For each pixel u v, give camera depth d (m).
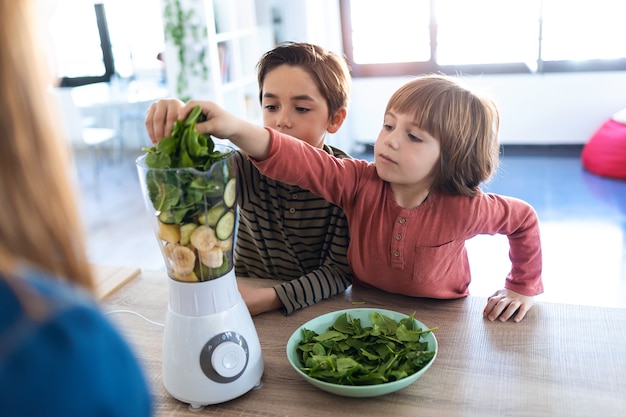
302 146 0.99
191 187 0.71
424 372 0.83
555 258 2.74
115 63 4.83
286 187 1.17
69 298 0.39
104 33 4.72
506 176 4.01
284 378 0.85
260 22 4.12
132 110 4.64
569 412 0.75
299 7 4.21
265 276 1.26
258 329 0.98
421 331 0.87
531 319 0.97
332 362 0.80
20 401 0.34
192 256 0.75
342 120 1.26
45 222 0.40
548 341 0.90
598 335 0.91
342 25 4.68
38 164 0.40
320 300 1.07
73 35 4.70
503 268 2.66
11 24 0.38
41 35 0.42
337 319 0.93
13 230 0.39
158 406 0.81
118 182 4.30
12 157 0.39
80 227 0.44
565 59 4.35
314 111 1.17
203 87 3.29
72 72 4.80
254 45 3.95
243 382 0.80
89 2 4.66
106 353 0.39
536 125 4.55
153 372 0.88
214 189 0.73
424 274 1.02
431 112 0.92
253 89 4.01
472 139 0.96
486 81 4.54
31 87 0.39
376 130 4.90
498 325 0.96
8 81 0.38
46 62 0.42
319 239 1.18
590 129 4.45
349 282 1.11
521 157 4.44
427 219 1.00
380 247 1.03
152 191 0.73
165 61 3.30
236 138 0.90
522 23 4.34
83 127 4.75
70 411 0.36
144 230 3.42
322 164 1.00
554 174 3.97
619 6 4.13
